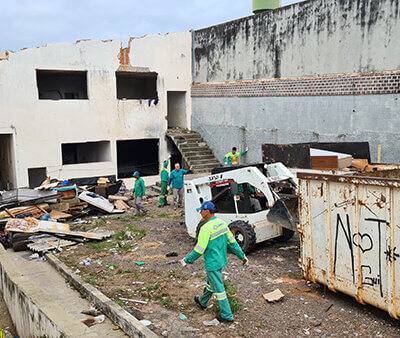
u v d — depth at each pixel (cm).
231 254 870
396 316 504
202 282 716
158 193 1800
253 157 1708
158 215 1334
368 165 1175
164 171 1466
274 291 641
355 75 1277
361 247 543
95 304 652
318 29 1380
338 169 1164
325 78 1373
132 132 1903
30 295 680
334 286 595
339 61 1324
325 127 1390
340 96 1330
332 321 550
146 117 1933
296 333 526
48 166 1714
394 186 487
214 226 560
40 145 1689
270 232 880
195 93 2017
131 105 1891
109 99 1834
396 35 1156
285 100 1530
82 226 1178
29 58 1638
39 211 1205
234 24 1734
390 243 501
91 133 1803
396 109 1177
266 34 1582
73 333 525
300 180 637
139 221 1252
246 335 525
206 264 565
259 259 824
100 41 1791
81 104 1767
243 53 1702
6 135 1711
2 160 1848
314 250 626
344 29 1298
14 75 1609
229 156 1625
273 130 1595
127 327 552
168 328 551
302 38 1438
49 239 1031
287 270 751
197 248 545
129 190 1842
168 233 1091
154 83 2202
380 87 1211
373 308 573
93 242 1029
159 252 920
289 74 1505
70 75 2119
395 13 1154
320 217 607
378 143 1230
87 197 1357
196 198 959
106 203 1408
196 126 2033
